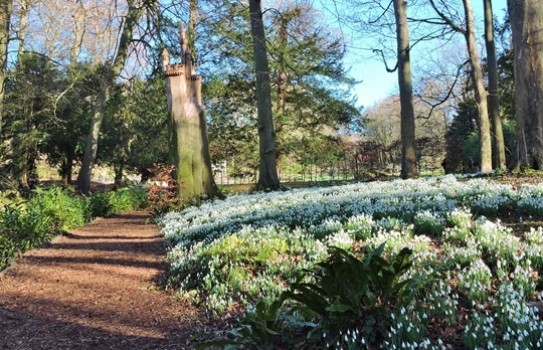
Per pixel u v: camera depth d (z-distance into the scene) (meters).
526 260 4.79
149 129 30.42
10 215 10.04
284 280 6.09
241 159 32.25
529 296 4.23
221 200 16.94
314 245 6.93
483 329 3.48
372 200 10.68
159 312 5.94
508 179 11.59
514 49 12.27
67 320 5.68
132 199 23.39
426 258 5.22
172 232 11.38
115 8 20.58
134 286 7.32
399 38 18.59
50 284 7.48
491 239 5.67
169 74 18.09
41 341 4.94
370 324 3.74
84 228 14.63
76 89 27.77
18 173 22.58
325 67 28.59
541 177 11.11
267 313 4.05
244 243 7.73
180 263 7.64
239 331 4.06
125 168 35.28
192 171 17.70
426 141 37.09
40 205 12.63
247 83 29.56
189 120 17.83
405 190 11.47
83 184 24.19
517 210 7.77
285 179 38.06
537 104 11.85
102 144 31.64
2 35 15.21
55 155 31.50
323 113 30.20
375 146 34.03
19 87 22.80
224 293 5.98
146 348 4.70
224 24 20.86
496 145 22.30
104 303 6.41
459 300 4.34
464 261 5.07
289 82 29.44
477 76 20.41
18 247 9.70
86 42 28.70
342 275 3.79
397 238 6.40
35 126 25.77
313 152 31.34
